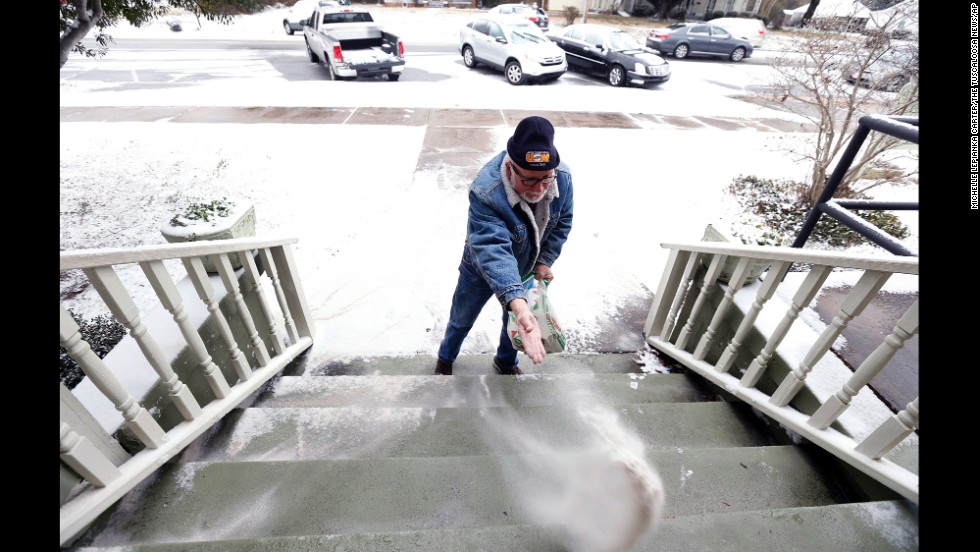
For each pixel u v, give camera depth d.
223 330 2.02
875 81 4.99
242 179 6.02
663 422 2.21
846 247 5.08
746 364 2.49
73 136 7.27
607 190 6.14
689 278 2.81
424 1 29.27
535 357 1.56
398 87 11.23
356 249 4.52
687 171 6.86
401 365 3.01
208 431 2.04
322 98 10.00
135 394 1.75
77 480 1.38
